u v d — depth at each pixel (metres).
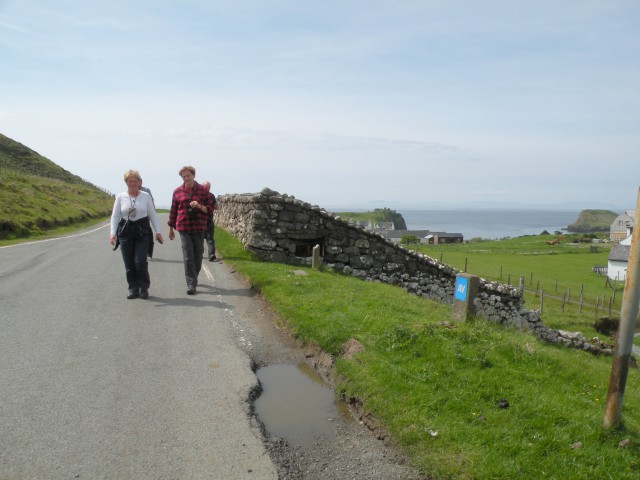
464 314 7.86
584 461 4.53
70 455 4.37
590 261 61.72
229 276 12.52
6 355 6.51
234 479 4.23
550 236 117.38
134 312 8.80
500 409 5.37
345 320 7.96
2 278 11.05
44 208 32.19
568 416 5.20
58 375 5.97
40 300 9.26
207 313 9.02
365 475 4.48
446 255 61.62
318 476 4.45
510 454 4.58
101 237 22.17
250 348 7.46
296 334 7.91
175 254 16.45
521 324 15.30
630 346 4.91
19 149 98.12
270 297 9.88
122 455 4.43
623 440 4.83
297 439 5.06
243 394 5.82
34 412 5.07
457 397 5.50
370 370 6.12
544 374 6.42
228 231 20.91
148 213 9.77
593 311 34.03
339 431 5.27
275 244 14.79
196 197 10.29
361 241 15.34
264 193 14.77
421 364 6.27
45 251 15.91
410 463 4.61
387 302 9.47
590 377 6.71
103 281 11.16
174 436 4.81
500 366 6.38
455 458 4.50
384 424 5.18
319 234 15.11
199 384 5.99
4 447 4.43
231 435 4.91
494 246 88.12
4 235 21.70
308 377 6.68
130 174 9.49
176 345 7.26
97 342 7.16
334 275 13.26
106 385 5.78
